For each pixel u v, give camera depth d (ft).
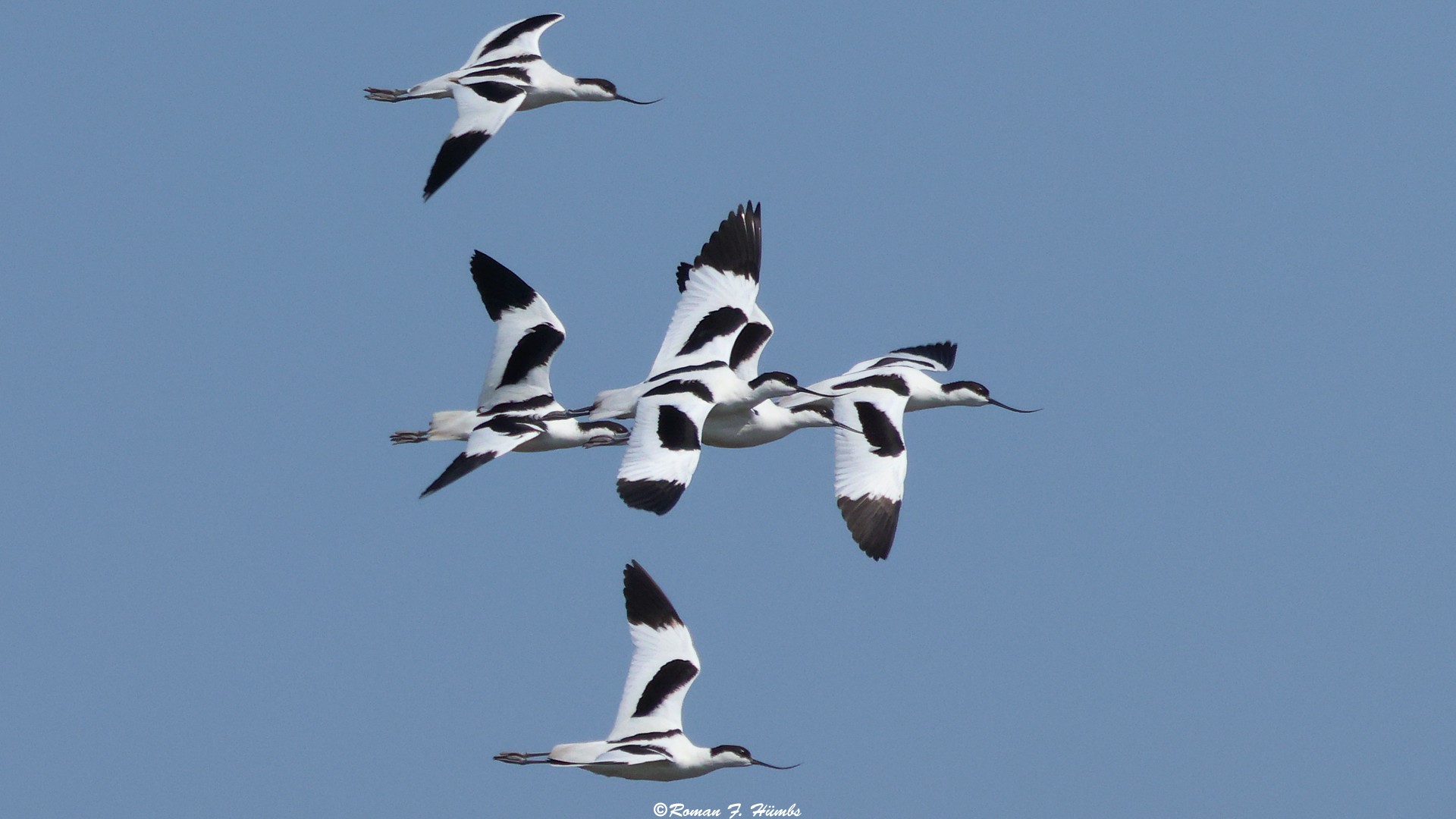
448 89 89.10
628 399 78.28
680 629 75.92
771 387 81.25
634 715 74.69
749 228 83.41
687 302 81.76
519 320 85.30
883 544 82.79
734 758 74.18
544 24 93.86
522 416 82.79
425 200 83.25
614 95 92.58
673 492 73.36
